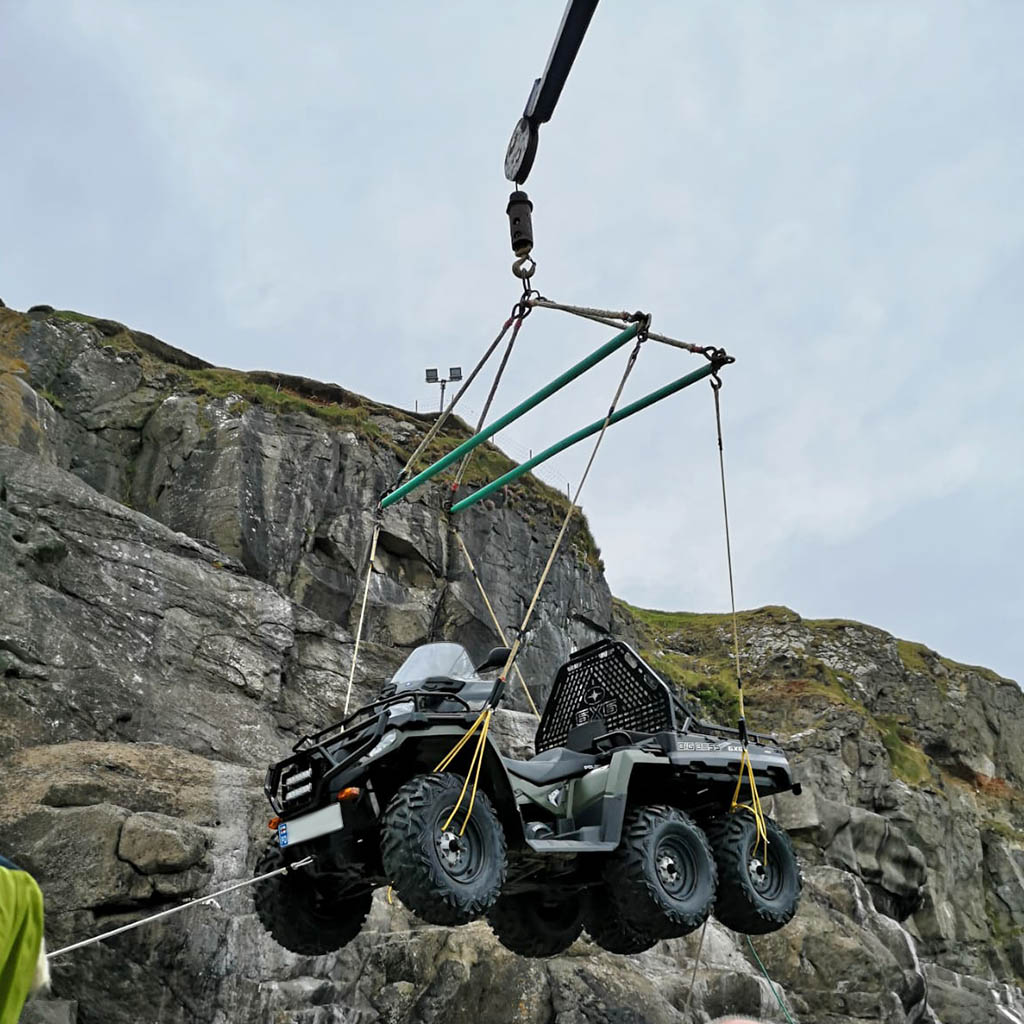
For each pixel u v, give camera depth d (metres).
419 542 40.12
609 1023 21.69
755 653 65.94
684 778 10.27
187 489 36.38
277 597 31.09
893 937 36.34
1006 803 63.19
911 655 70.38
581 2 9.52
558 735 11.55
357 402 45.31
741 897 10.07
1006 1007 43.66
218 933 19.05
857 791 50.69
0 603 24.22
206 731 26.41
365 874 9.11
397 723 8.73
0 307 39.62
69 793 19.19
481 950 21.58
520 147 10.34
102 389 38.78
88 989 17.38
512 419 11.14
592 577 49.03
